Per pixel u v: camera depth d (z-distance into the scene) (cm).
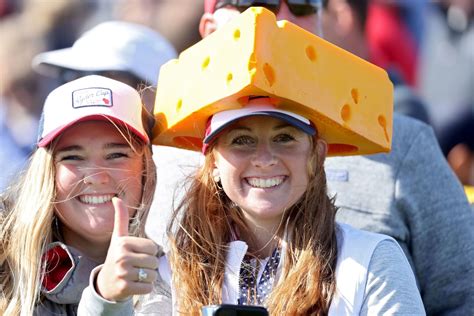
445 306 1066
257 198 852
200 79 854
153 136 915
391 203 1055
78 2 1769
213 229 891
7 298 881
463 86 1842
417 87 1822
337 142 894
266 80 811
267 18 814
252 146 854
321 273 850
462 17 1850
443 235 1062
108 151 875
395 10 1792
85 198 875
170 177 1035
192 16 1659
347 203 1055
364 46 1558
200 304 866
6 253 888
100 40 1253
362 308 840
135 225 887
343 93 856
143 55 1252
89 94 874
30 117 1706
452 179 1083
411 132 1081
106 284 780
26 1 1778
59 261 884
